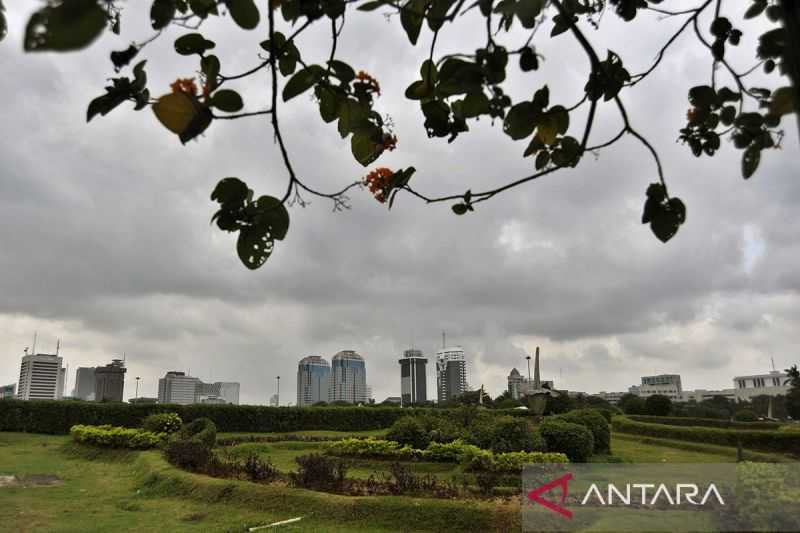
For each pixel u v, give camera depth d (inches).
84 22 29.4
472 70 50.8
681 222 59.1
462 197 69.9
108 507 315.0
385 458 492.1
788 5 32.4
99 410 748.0
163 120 46.2
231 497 314.7
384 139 67.9
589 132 54.6
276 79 53.9
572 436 452.1
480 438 467.8
